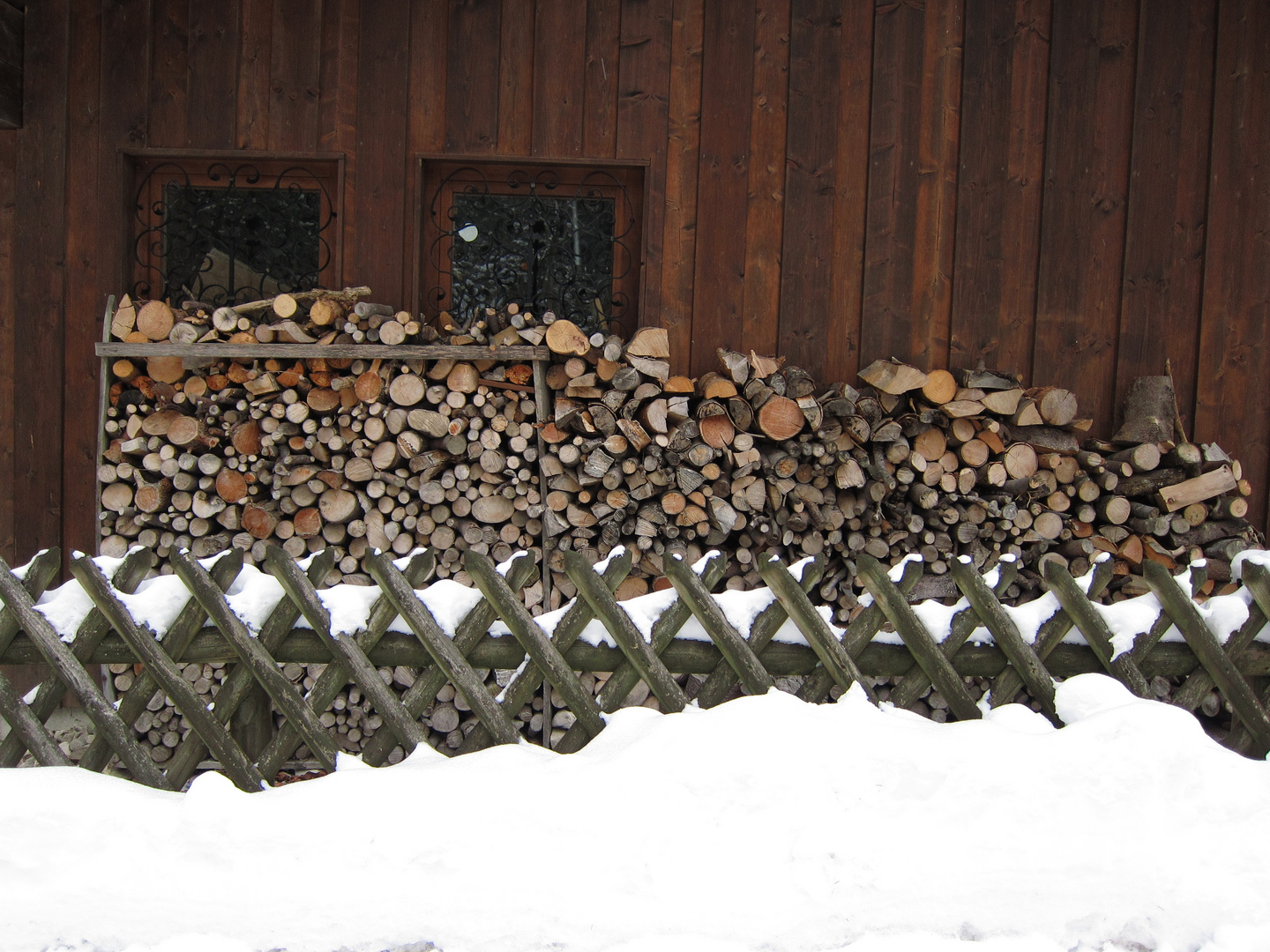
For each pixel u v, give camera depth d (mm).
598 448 3561
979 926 1878
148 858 1961
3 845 1955
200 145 3941
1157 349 4098
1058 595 2344
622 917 1883
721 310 4031
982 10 4039
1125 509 3832
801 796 2043
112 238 3926
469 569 2266
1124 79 4062
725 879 1932
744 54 4008
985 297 4070
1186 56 4059
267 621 2256
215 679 3684
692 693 3426
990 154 4059
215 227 4059
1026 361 4090
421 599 2268
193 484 3666
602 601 2244
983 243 4066
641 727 2234
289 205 4078
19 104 3883
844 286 4047
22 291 3912
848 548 3764
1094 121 4070
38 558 2229
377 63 3963
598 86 3996
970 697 2305
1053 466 3828
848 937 1862
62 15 3902
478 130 3992
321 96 3961
